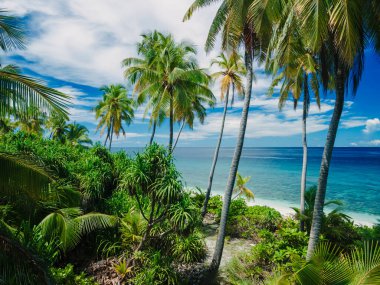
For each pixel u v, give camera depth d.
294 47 7.36
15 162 3.87
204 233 11.57
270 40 6.88
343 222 10.84
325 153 6.68
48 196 4.32
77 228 6.62
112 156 12.06
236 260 8.42
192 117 17.17
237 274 7.75
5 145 9.19
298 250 8.60
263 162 71.94
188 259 8.08
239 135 7.83
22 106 3.39
